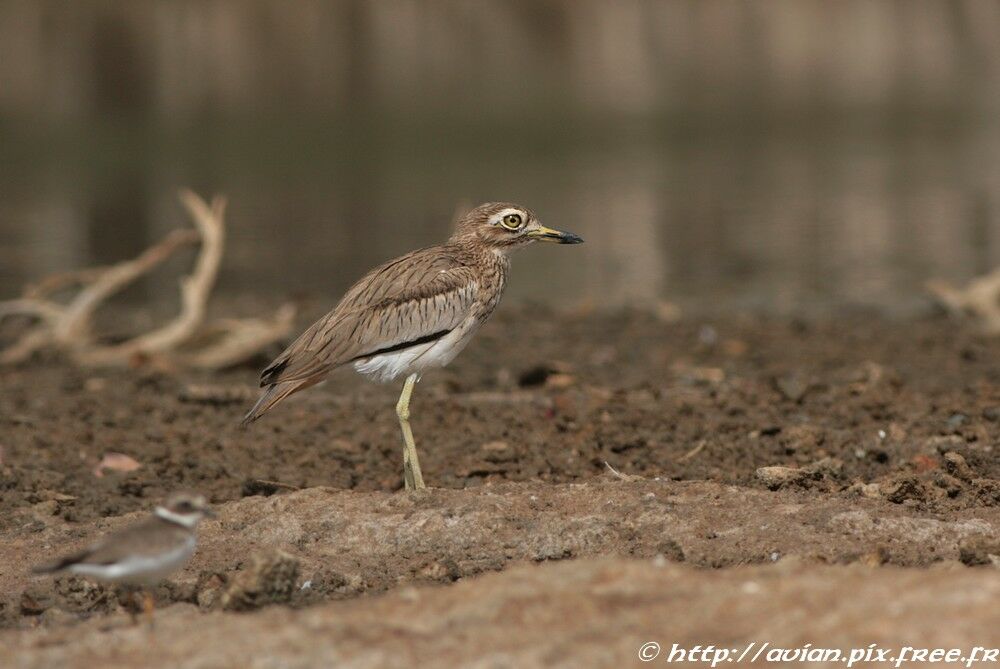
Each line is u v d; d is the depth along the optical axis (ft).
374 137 148.25
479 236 34.81
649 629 20.03
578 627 20.25
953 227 89.66
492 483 32.78
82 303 52.95
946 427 37.06
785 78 209.87
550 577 22.24
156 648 20.57
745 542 27.48
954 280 71.15
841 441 35.76
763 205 102.27
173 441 38.88
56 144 139.95
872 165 126.00
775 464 34.45
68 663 20.17
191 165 128.77
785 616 19.95
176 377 49.16
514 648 19.65
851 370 48.39
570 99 182.70
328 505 30.45
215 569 27.63
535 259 81.87
